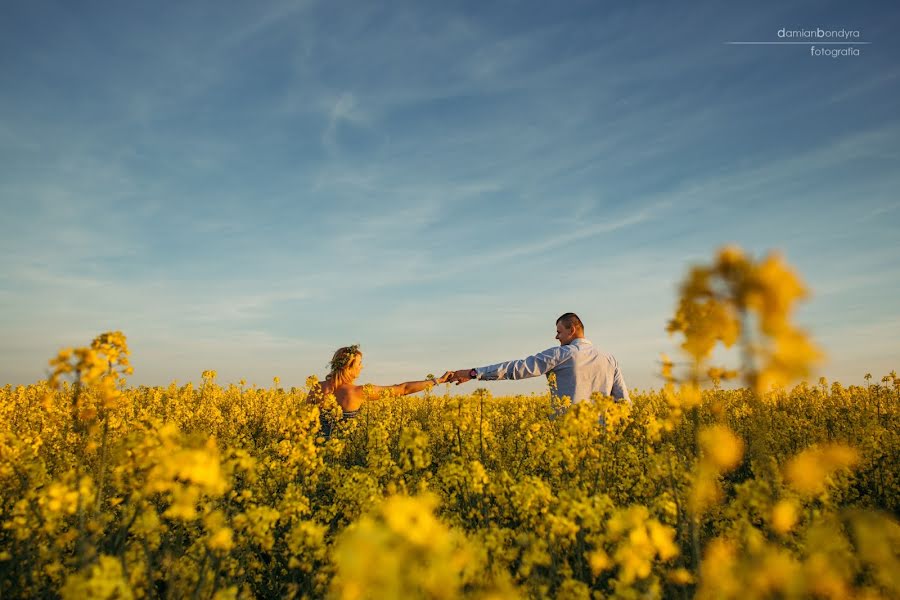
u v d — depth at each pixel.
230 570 3.65
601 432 5.07
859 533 2.47
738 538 3.37
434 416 10.52
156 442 3.43
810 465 2.96
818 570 2.25
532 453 5.58
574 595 2.95
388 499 4.30
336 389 7.69
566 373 7.31
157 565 3.70
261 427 10.88
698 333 2.17
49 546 3.73
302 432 5.40
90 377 3.52
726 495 4.62
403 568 1.80
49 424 7.47
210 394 11.82
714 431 2.76
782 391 11.07
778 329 1.82
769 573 2.19
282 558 4.20
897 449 6.42
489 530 3.65
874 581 2.48
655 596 2.82
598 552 3.08
